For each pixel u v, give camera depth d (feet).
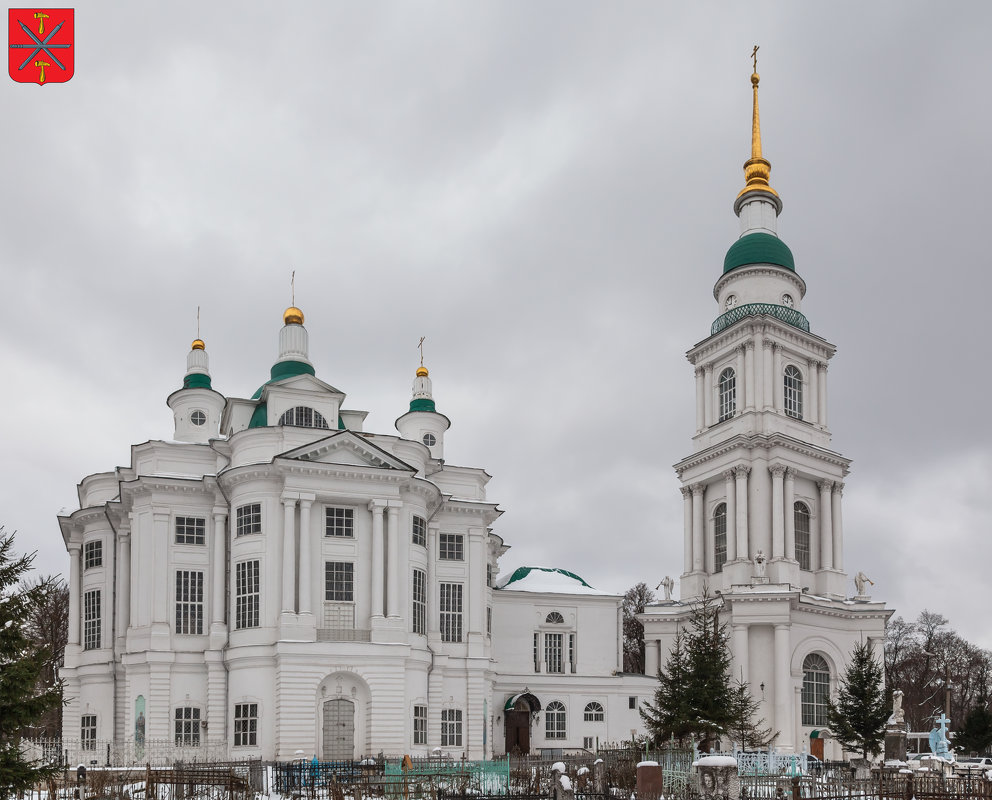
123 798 139.64
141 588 227.61
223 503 232.32
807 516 299.99
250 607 219.00
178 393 271.28
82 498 262.88
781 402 299.79
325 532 222.48
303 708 208.23
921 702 419.54
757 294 310.65
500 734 276.62
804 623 279.49
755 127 333.62
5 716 98.48
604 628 301.22
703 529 306.76
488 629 273.54
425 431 293.23
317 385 244.83
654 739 207.21
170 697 221.25
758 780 149.28
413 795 137.39
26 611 102.89
